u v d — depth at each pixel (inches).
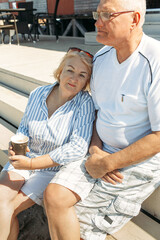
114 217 63.1
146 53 54.6
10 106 125.0
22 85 146.9
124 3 50.7
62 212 58.1
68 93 69.7
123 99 57.9
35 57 201.9
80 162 66.1
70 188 59.2
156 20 226.1
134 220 72.2
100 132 66.1
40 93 75.2
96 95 65.8
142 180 61.9
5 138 112.7
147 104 55.7
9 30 292.8
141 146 55.4
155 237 66.4
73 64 66.7
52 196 58.3
